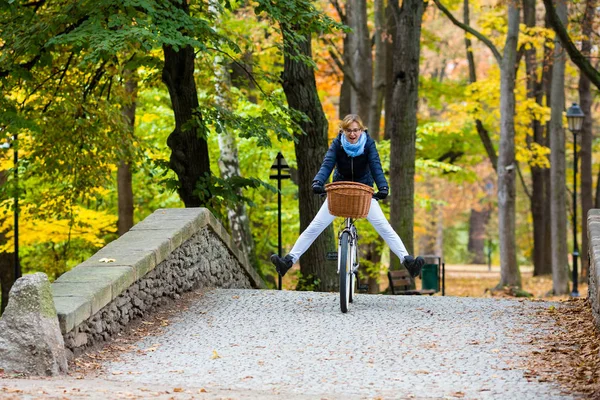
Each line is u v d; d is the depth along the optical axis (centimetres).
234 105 2080
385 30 2597
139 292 1141
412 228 2134
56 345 897
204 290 1343
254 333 1060
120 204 2333
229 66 2275
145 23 1327
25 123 1516
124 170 2320
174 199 2595
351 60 2920
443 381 830
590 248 1137
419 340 1003
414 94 2098
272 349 980
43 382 825
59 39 1312
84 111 1761
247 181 1650
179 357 962
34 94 1808
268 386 824
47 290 916
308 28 1634
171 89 1602
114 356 978
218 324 1118
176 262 1270
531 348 959
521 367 877
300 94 1764
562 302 1245
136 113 2523
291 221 2614
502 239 3017
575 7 2833
